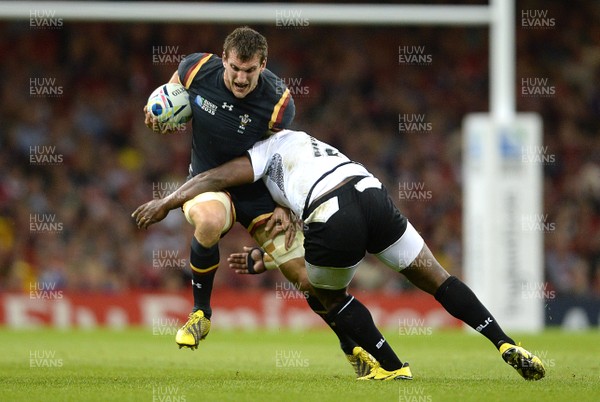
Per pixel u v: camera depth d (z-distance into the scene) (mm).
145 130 76750
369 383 20891
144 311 58750
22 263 67750
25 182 72688
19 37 78438
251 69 21109
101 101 77812
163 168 75000
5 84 77125
